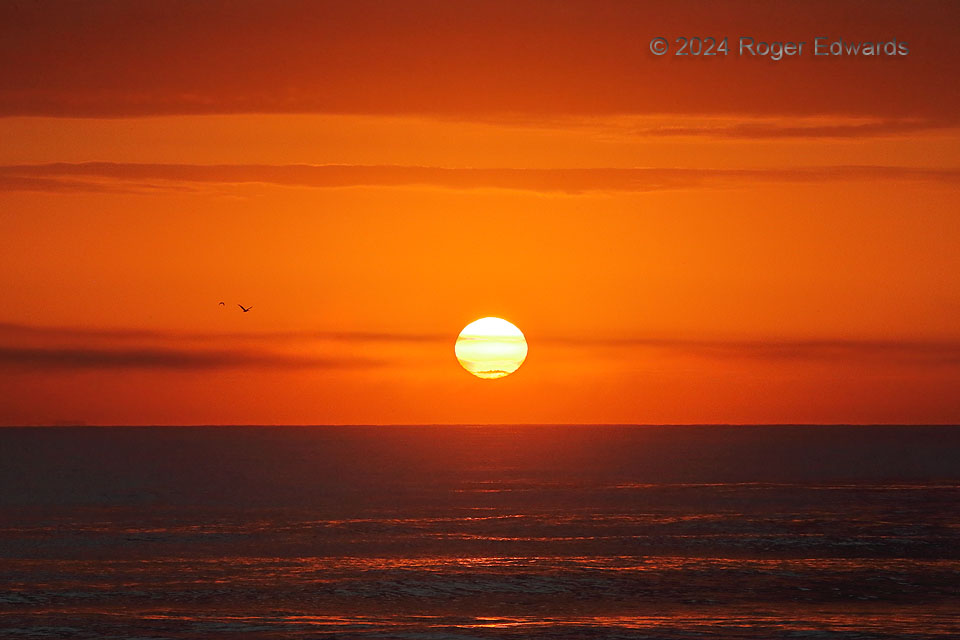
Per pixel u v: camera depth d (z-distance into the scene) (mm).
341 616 134500
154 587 152125
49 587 151375
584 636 124375
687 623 130750
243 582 156750
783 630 127125
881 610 138125
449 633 125812
